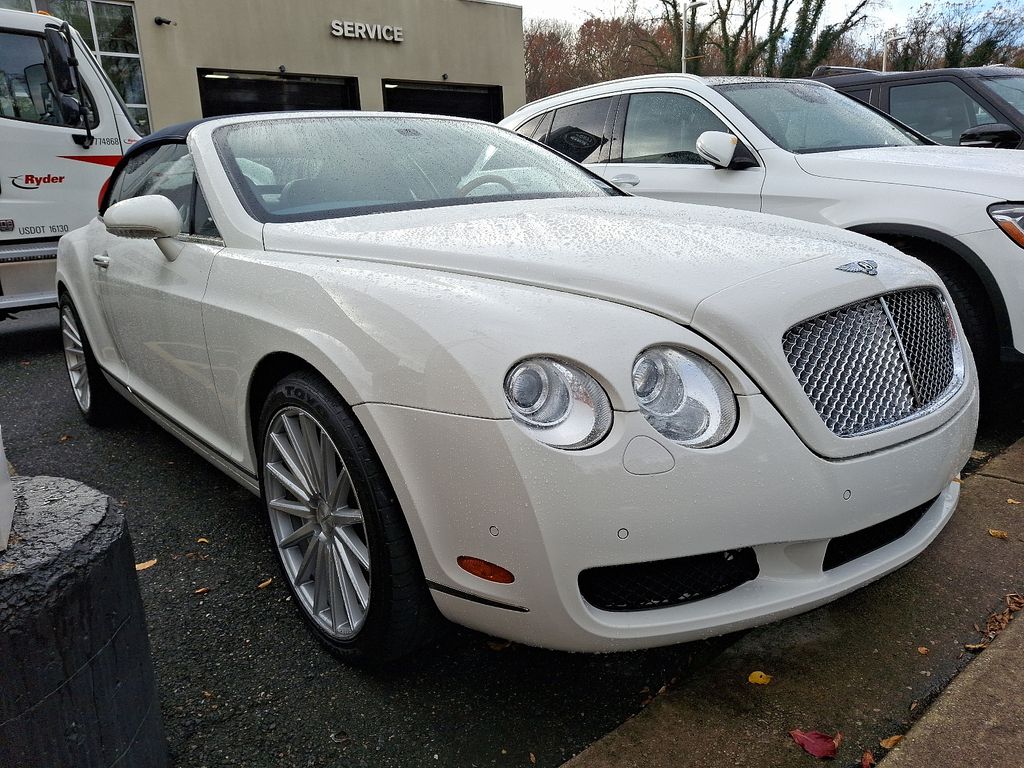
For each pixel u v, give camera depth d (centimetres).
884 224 364
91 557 138
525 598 163
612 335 166
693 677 201
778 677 200
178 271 268
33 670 129
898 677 199
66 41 620
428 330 173
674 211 266
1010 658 198
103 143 656
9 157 604
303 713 195
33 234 622
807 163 409
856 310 193
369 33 1861
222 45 1644
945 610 227
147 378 318
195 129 297
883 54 3162
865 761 171
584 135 537
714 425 167
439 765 177
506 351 163
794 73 2795
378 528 181
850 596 236
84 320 377
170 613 242
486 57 2106
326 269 209
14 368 568
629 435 159
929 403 204
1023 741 172
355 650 202
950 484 229
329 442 199
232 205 257
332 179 272
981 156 395
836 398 181
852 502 176
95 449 388
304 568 221
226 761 179
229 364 235
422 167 291
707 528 163
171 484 342
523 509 158
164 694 203
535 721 190
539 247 204
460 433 163
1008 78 589
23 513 147
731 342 171
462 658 214
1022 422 371
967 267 349
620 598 170
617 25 3631
